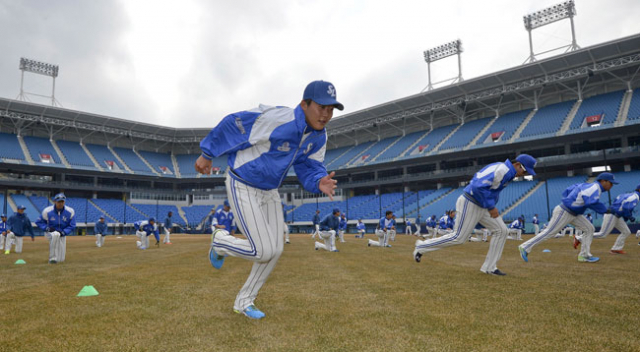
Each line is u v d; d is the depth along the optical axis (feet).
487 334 8.89
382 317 10.49
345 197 169.99
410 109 153.58
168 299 13.20
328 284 16.44
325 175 11.42
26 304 12.41
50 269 23.25
